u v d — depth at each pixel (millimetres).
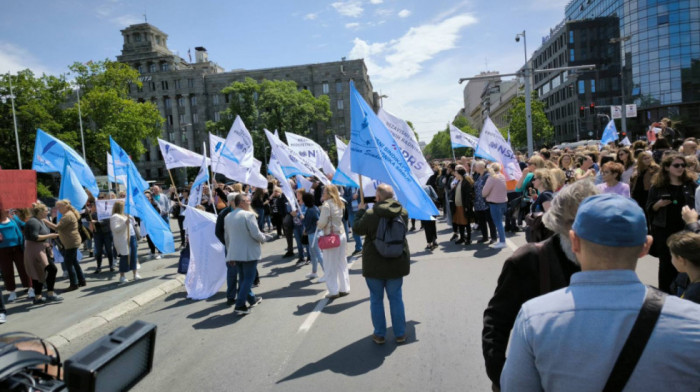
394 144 5949
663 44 62750
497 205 8656
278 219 13438
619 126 68062
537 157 8086
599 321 1222
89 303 7191
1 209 7809
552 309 1306
